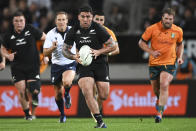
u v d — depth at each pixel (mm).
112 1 54875
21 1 53594
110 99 39750
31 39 33312
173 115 39594
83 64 24062
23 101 34125
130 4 54750
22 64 33250
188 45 47594
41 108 40031
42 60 34188
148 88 40031
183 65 47344
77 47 25109
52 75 30828
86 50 24250
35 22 51969
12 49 33281
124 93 39906
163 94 29688
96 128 24406
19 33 33094
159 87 32125
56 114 39906
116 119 36188
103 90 25094
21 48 33125
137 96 39906
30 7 53250
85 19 24172
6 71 48812
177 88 39938
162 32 30375
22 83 33344
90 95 23781
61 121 31953
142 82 40094
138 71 48844
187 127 26797
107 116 39500
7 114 40250
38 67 33688
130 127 26406
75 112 39438
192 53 47500
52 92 40219
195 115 39594
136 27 52469
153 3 53156
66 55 24750
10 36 33188
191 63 47438
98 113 24281
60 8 54250
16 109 40344
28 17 52062
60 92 31375
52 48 28141
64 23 30141
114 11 53562
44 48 30375
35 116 39750
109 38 24266
